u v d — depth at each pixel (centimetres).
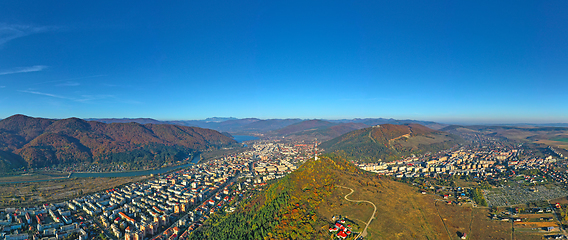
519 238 18938
